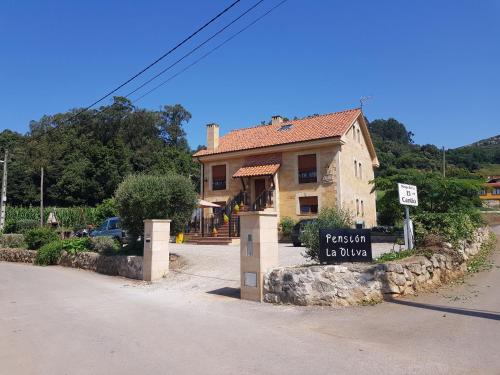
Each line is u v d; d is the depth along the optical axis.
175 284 11.98
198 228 26.20
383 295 8.66
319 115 28.84
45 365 5.25
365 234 9.30
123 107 67.50
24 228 34.12
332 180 23.91
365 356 5.43
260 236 9.38
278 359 5.37
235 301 9.38
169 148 67.94
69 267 18.48
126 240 19.09
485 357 5.29
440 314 7.50
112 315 8.26
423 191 17.73
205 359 5.41
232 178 26.95
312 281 8.63
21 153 61.09
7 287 12.43
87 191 55.06
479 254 13.97
